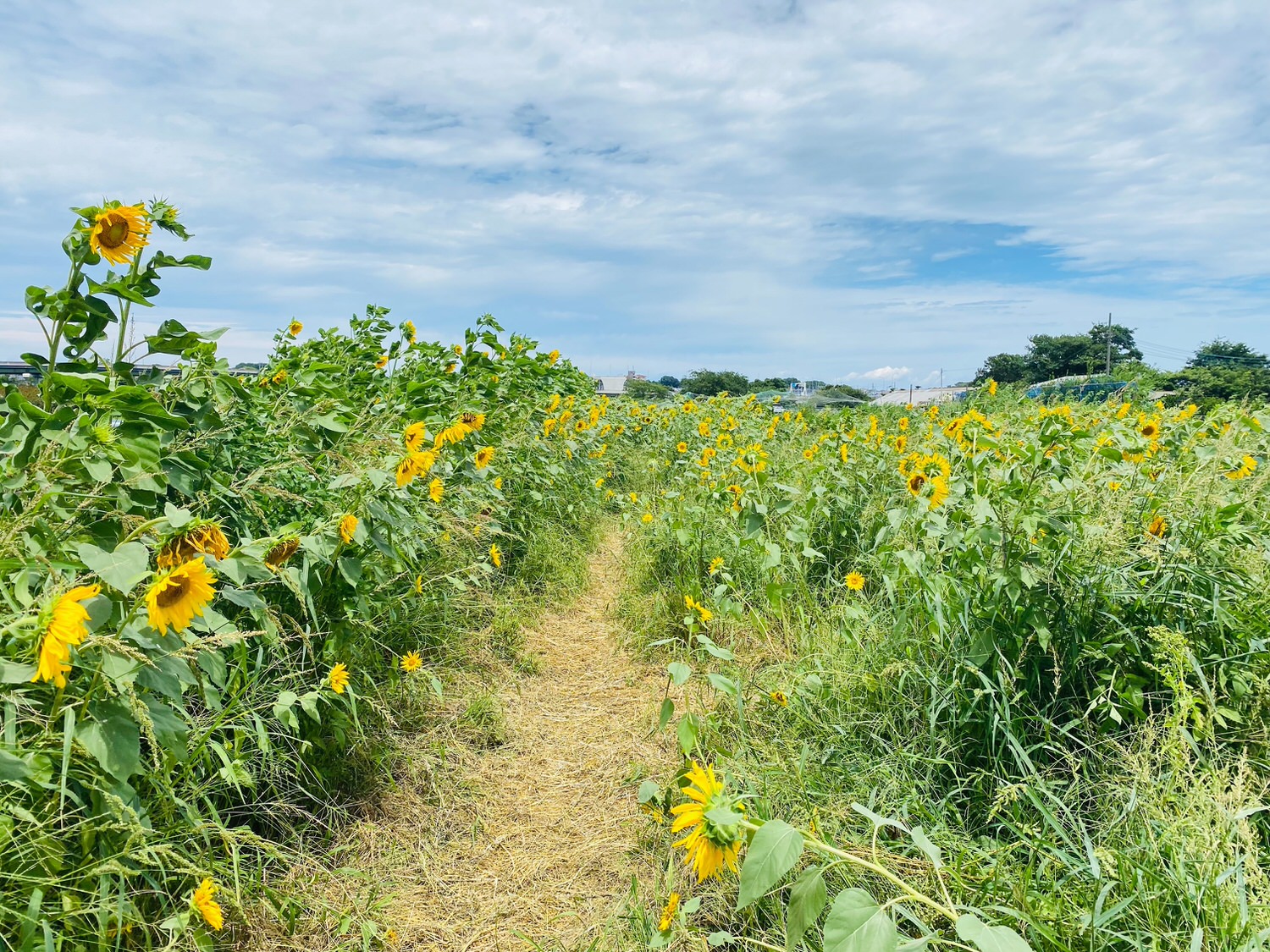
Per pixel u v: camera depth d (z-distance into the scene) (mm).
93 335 2430
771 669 3426
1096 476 3252
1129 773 2162
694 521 5105
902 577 3324
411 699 3324
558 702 3787
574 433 7902
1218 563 2877
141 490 2197
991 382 9984
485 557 4797
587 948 2133
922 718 2658
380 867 2479
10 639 1460
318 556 2486
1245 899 1519
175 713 2039
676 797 2521
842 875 1946
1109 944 1684
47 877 1632
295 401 3514
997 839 2143
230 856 2184
